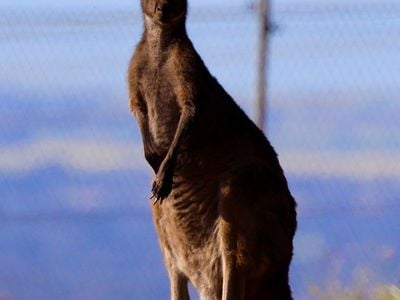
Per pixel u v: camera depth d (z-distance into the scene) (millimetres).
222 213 31109
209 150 31438
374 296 34312
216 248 31453
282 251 31609
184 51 31672
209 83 32000
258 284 31484
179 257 32250
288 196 32281
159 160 32312
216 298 31766
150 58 31953
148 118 32281
